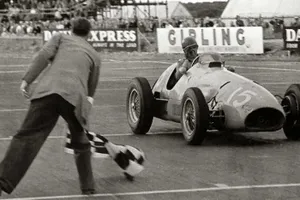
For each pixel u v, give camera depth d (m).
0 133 11.61
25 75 6.41
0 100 17.14
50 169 8.28
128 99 11.70
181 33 36.03
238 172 8.12
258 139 10.85
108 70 27.84
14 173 6.27
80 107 6.38
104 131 11.90
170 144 10.34
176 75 11.39
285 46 35.34
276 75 24.83
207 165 8.58
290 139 10.80
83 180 6.87
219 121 10.16
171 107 10.98
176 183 7.48
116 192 7.01
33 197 6.77
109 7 54.09
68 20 45.75
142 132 11.43
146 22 46.62
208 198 6.74
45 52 6.47
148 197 6.79
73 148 6.74
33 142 6.32
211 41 35.06
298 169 8.32
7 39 43.25
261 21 42.06
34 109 6.32
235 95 10.01
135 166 7.50
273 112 9.93
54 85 6.36
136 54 37.06
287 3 47.94
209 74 10.67
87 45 6.74
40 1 52.41
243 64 30.64
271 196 6.84
